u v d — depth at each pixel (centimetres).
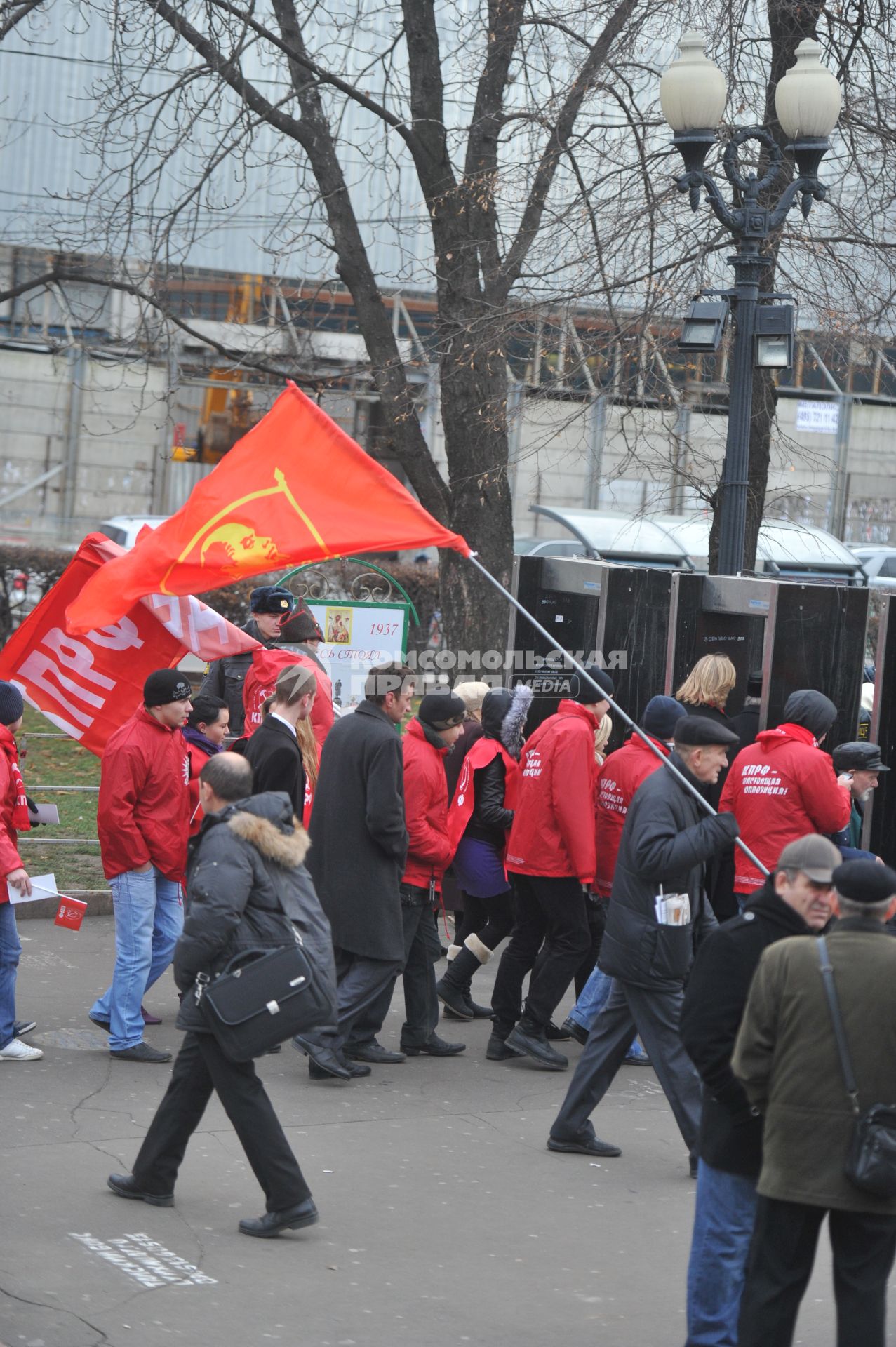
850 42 1284
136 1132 608
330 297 2178
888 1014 362
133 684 819
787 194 946
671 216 1217
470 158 1342
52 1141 593
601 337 1231
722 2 1205
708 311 949
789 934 404
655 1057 581
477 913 852
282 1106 662
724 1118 411
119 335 1755
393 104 1717
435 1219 539
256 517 661
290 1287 473
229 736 939
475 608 1366
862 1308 361
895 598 854
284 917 513
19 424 3041
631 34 1244
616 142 1302
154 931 739
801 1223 369
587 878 705
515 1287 484
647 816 568
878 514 3180
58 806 1346
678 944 570
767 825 689
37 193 2427
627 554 2347
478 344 1253
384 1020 800
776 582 813
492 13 1326
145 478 3178
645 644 888
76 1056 711
